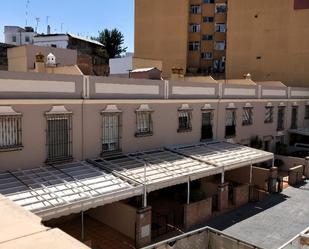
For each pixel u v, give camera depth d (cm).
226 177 2520
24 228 332
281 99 3269
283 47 4012
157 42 4847
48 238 306
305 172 2789
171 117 2239
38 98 1572
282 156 2975
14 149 1507
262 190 2408
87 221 1791
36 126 1584
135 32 4956
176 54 4769
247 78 3272
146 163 1862
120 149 1939
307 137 3541
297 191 2439
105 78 1839
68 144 1706
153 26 4856
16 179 1447
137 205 1695
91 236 1628
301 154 3131
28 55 2838
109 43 7362
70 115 1695
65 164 1683
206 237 1175
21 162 1544
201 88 2430
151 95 2091
